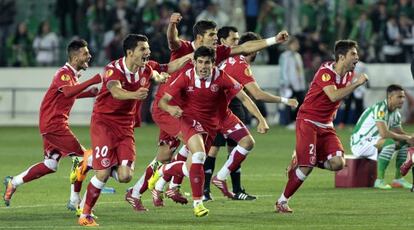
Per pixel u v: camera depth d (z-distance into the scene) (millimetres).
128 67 28578
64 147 33125
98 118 28938
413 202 33656
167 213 30906
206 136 30594
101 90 28891
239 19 76125
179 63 30500
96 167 28578
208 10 75000
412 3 76125
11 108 78812
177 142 32719
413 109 74062
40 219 29500
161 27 72312
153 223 28562
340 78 30750
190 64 31969
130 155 28875
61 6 79750
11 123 78688
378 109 38281
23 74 78688
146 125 76000
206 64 29562
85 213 28266
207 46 29922
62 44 79938
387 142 38719
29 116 78688
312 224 28172
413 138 37750
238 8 76625
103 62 77875
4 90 78812
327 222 28625
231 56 32094
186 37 73750
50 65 79312
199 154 29250
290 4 78875
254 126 74375
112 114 28844
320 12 75500
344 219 29297
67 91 30297
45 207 32594
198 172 29188
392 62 75250
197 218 29625
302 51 73312
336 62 30719
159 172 31938
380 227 27531
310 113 31031
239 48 32031
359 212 30969
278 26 76188
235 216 30062
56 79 32688
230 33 33938
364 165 39000
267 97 31406
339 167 31297
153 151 55281
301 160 30859
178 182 32219
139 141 61906
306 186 39406
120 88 28047
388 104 38344
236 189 34656
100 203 33656
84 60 32875
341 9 76438
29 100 78688
